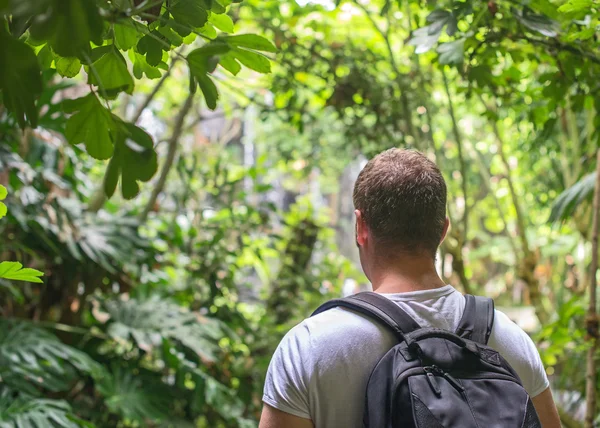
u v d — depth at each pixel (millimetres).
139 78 950
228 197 3420
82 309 2930
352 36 3695
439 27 1556
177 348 2943
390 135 3191
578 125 3234
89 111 778
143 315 2945
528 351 1111
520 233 3053
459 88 2000
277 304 3732
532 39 1670
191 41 943
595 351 2086
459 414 938
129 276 3098
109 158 801
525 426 953
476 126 5195
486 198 6168
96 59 820
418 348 992
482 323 1076
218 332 3000
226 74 2928
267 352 3400
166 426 2748
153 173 761
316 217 4184
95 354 2846
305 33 3648
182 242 3266
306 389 1021
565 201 2193
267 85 3441
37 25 553
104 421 2855
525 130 4203
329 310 1080
